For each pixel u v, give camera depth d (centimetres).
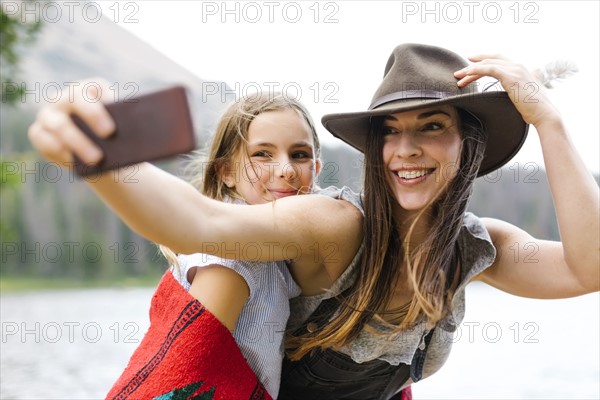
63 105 106
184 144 103
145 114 104
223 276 193
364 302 209
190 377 187
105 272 2153
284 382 234
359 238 211
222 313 193
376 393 239
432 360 237
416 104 201
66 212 1931
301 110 242
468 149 215
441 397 641
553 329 1075
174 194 151
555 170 203
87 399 605
